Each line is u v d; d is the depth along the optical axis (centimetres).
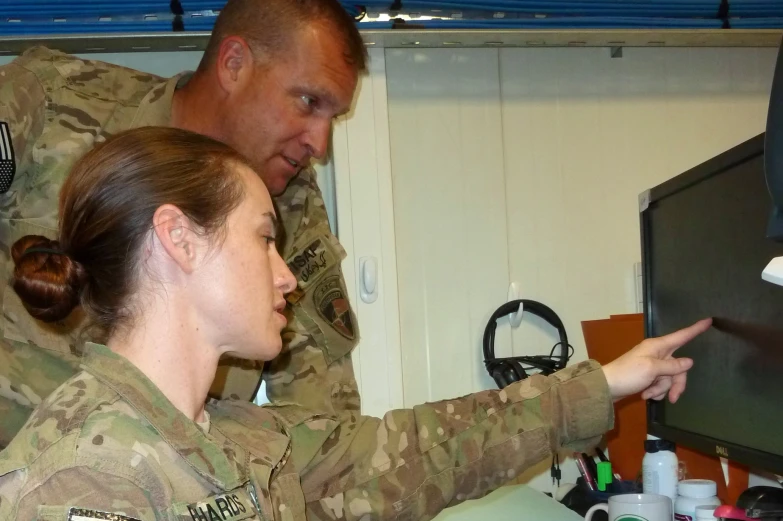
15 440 81
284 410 126
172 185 88
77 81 138
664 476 148
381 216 190
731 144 209
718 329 127
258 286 92
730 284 123
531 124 201
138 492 78
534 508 164
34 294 87
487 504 167
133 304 88
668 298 144
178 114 146
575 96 203
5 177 123
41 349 120
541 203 201
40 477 75
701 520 130
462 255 197
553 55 202
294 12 139
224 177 91
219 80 141
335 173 189
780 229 80
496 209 199
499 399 124
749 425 119
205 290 89
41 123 130
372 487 117
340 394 165
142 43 176
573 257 202
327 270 168
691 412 138
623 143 205
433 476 119
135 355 87
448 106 197
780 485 140
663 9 187
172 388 88
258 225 93
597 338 179
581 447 124
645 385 125
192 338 89
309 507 115
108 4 172
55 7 170
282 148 144
